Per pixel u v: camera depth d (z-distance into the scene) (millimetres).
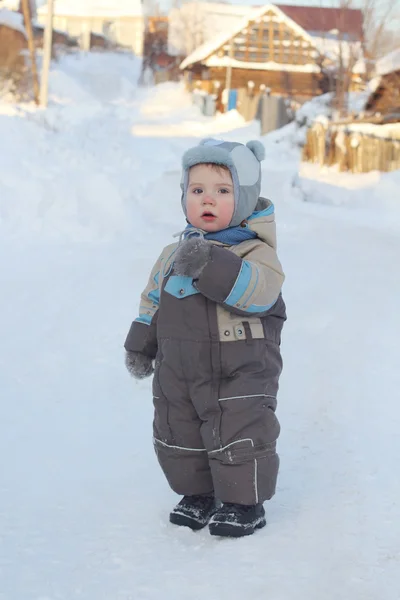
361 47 32656
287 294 7312
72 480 3648
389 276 8266
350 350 5742
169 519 3193
